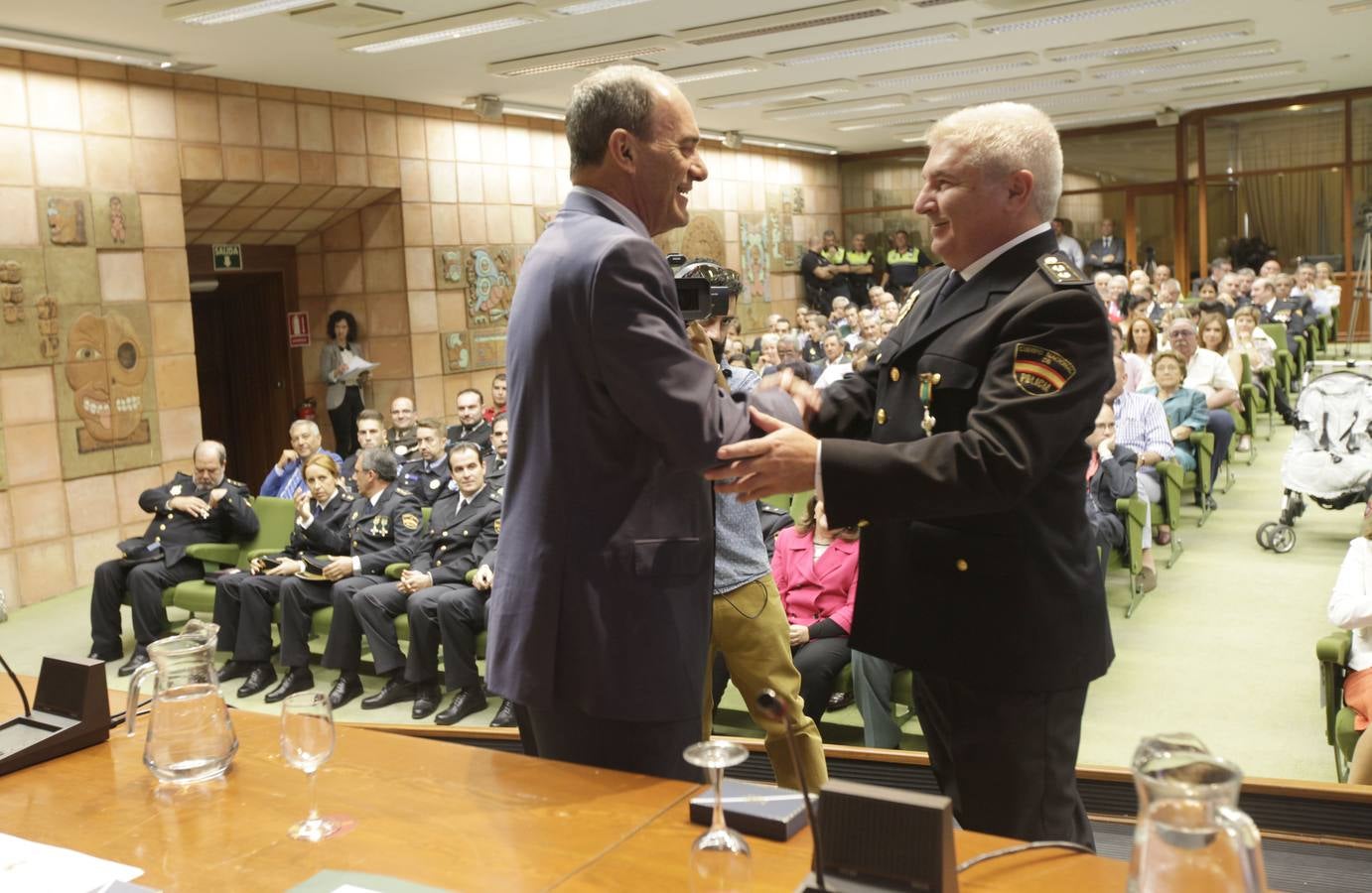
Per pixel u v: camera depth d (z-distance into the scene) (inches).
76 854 59.3
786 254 706.8
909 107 564.4
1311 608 224.5
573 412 69.9
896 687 161.5
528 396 71.4
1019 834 73.6
